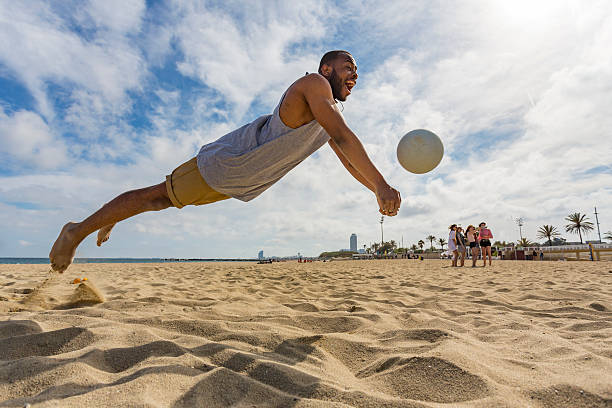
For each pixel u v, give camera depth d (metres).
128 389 1.15
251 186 2.19
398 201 1.60
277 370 1.39
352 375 1.51
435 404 1.13
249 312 2.77
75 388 1.18
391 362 1.53
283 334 1.95
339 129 1.76
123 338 1.76
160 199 2.21
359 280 6.26
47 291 3.69
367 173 1.70
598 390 1.15
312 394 1.22
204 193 2.19
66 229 2.19
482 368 1.38
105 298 3.30
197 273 7.93
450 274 7.63
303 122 2.03
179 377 1.27
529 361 1.55
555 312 2.95
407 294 4.16
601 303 3.17
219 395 1.17
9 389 1.19
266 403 1.14
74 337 1.74
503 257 25.23
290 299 3.67
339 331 2.22
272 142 2.03
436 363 1.41
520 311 3.00
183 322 2.13
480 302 3.51
